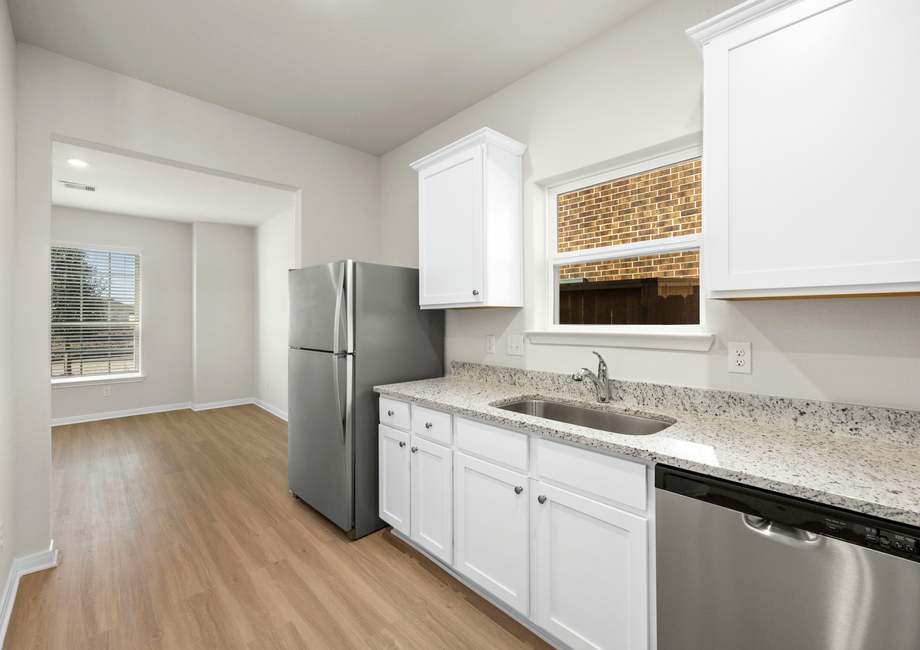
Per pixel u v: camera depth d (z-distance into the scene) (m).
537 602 1.56
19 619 1.68
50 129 2.09
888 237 1.07
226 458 3.69
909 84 1.05
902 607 0.85
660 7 1.81
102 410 5.01
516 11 1.87
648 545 1.25
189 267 5.62
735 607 1.08
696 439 1.33
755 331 1.55
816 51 1.17
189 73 2.31
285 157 2.92
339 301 2.37
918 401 1.25
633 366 1.89
